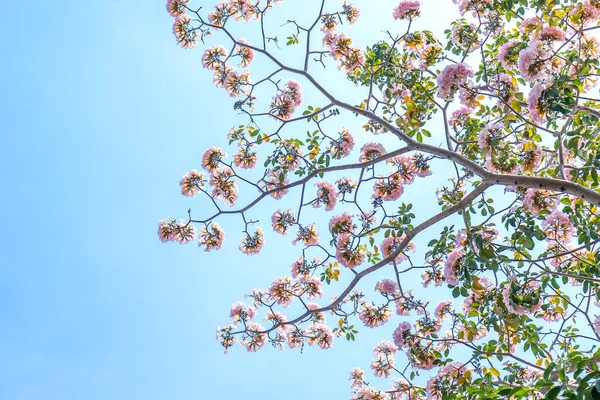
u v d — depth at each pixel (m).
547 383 4.32
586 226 6.55
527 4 7.15
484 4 7.55
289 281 8.64
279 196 8.47
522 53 6.00
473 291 6.91
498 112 7.65
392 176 7.84
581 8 6.49
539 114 5.79
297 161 8.34
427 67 8.09
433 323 7.39
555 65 6.39
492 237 6.63
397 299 7.89
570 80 5.62
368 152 7.85
